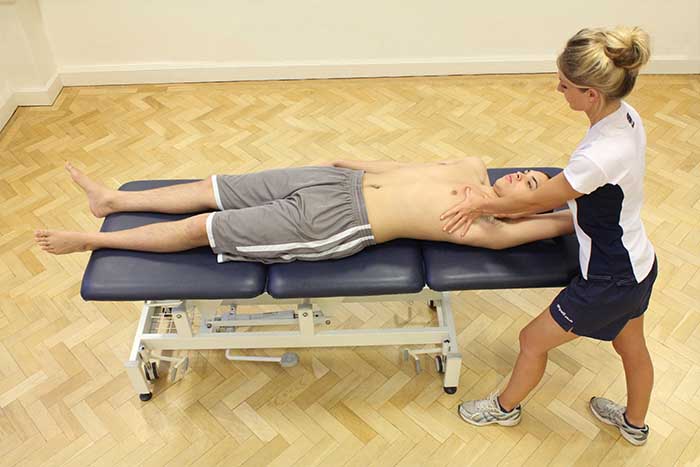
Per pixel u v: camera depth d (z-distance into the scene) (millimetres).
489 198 1630
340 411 1977
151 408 1988
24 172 2895
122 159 2965
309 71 3512
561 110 3246
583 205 1457
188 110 3299
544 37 3428
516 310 2277
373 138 3072
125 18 3281
